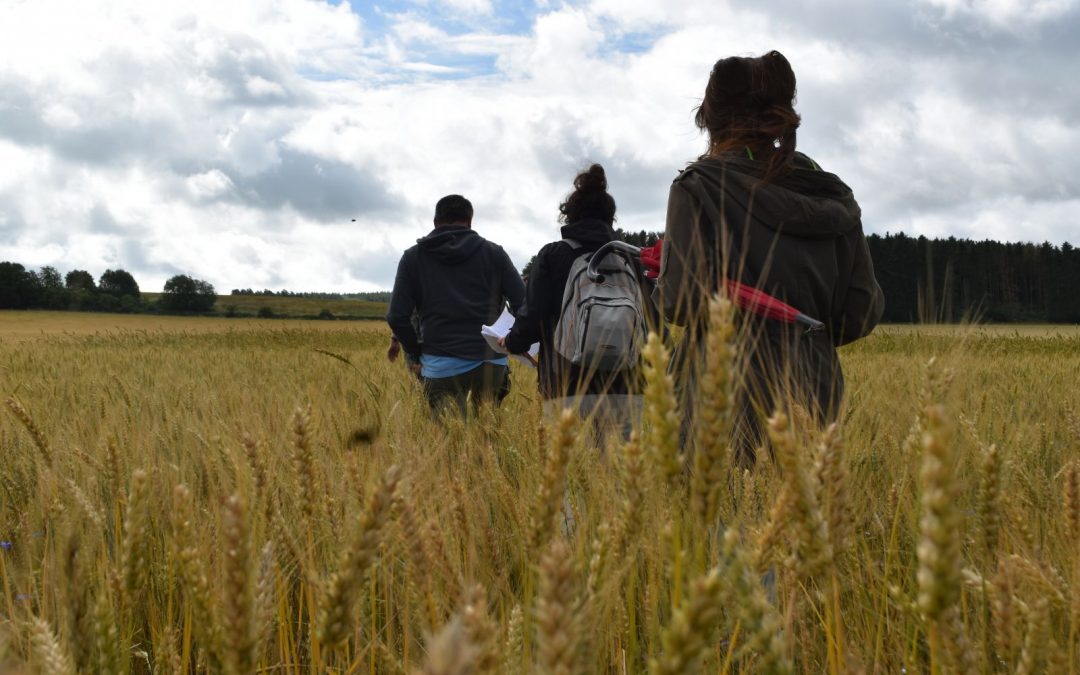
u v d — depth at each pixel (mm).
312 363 9797
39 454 2369
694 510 1087
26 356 12484
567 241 4180
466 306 5852
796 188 2797
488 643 912
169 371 8570
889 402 2961
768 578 1910
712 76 2934
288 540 1720
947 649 1049
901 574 1866
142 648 2053
